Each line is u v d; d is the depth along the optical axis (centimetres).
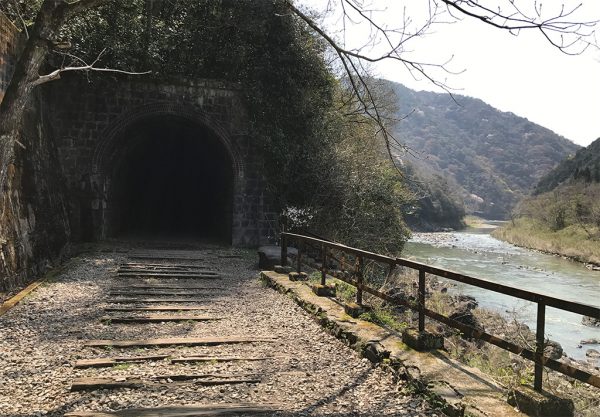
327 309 694
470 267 2655
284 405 409
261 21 1480
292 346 587
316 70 1578
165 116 1467
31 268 965
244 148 1509
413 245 4038
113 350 557
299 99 1533
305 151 1538
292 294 832
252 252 1425
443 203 7419
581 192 5050
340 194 1568
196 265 1162
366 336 559
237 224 1508
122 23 1369
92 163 1395
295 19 1526
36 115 1191
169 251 1360
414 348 509
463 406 373
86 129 1389
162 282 981
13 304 740
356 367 508
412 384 434
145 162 2052
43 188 1134
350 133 1756
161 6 1534
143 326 670
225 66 1551
